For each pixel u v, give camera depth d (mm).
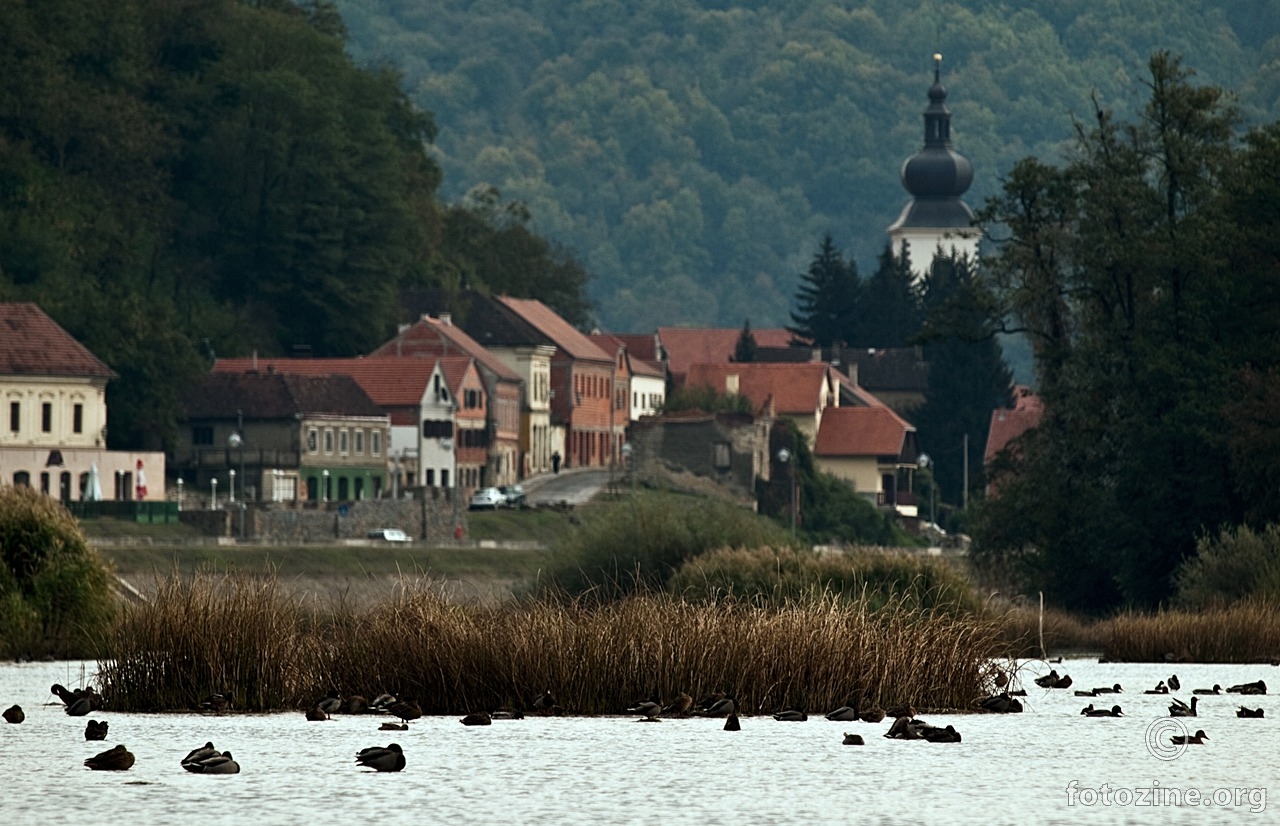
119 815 85312
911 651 124312
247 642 118938
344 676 118375
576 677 117875
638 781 94375
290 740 106000
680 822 84750
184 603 119812
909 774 97125
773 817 85938
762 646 120375
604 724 113312
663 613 123562
